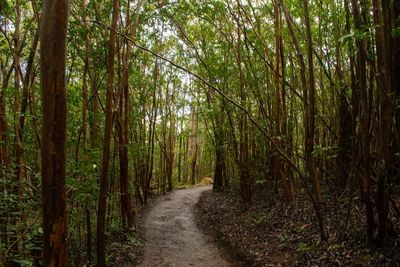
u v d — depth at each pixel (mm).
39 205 5801
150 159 19625
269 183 10836
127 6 7738
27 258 5645
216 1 9250
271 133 9164
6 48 6906
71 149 7617
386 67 4074
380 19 3859
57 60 2555
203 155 28484
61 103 2596
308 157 6238
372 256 4668
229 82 11125
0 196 5309
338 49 7043
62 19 2562
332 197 7730
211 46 11531
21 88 7883
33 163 7164
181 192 20203
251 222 9141
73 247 7754
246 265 6758
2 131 6133
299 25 9062
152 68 17625
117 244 7973
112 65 6238
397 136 4621
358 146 5316
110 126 6250
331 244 5664
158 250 8477
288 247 6566
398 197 5484
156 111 18906
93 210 8047
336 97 7852
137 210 14164
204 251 8227
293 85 9250
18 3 6664
